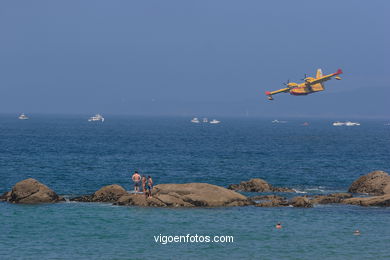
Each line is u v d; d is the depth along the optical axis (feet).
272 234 287.28
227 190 366.84
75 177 515.09
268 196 386.11
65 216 318.86
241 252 255.70
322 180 527.81
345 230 298.15
